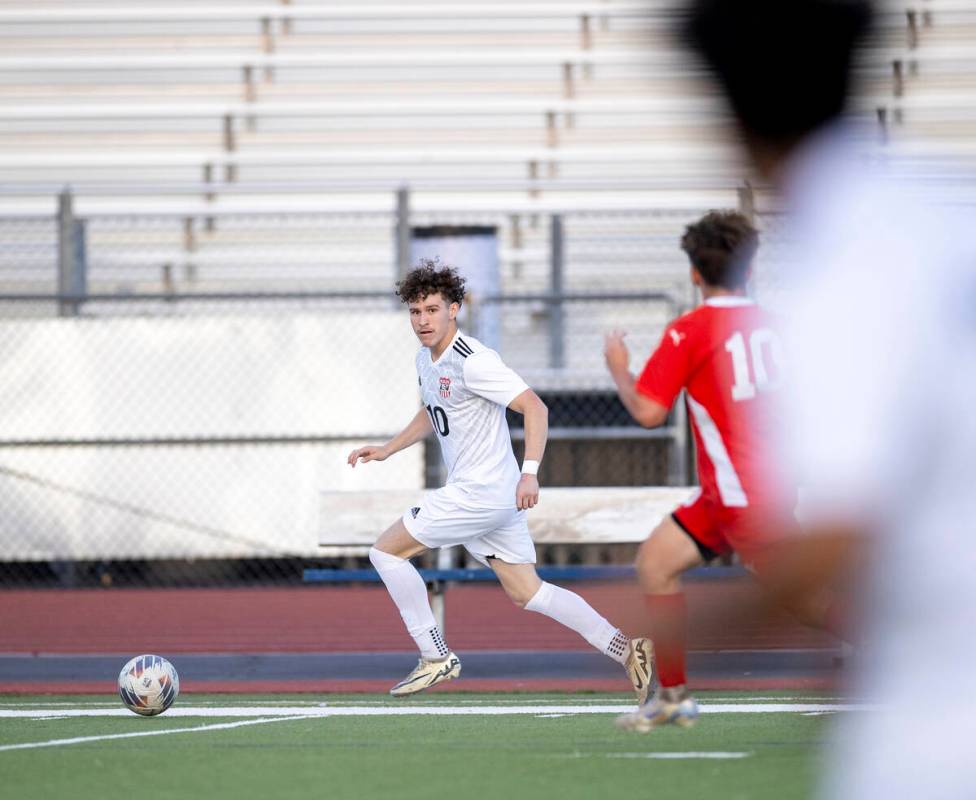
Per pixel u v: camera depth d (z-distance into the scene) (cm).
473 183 4488
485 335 4556
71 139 6381
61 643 3447
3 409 4475
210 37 6600
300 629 3675
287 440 4441
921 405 1602
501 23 6656
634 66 6481
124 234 5931
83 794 1391
